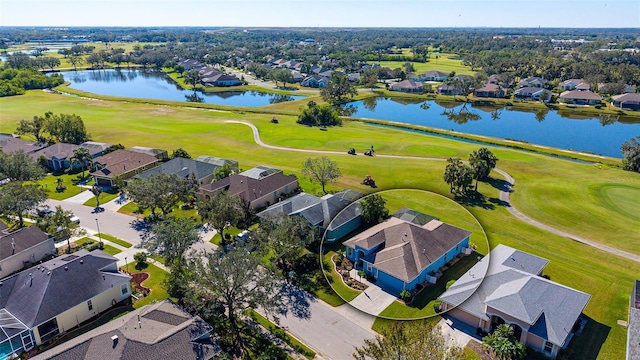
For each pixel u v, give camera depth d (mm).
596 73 180500
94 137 103750
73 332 38344
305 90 187625
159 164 80750
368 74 195750
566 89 173000
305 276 45250
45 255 50125
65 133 95312
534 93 159875
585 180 75688
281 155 90438
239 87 192125
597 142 107125
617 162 88438
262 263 45531
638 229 57625
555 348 34438
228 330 37750
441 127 122812
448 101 162375
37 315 36531
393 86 180750
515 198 67500
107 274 42156
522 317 35219
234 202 55750
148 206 59031
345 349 35875
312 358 35000
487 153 75125
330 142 100812
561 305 36969
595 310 40781
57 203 66000
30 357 35406
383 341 32500
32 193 56531
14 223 59000
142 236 55344
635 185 73500
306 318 39406
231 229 56562
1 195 54688
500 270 41969
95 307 40312
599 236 55812
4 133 106562
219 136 105812
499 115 140500
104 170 73938
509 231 56219
